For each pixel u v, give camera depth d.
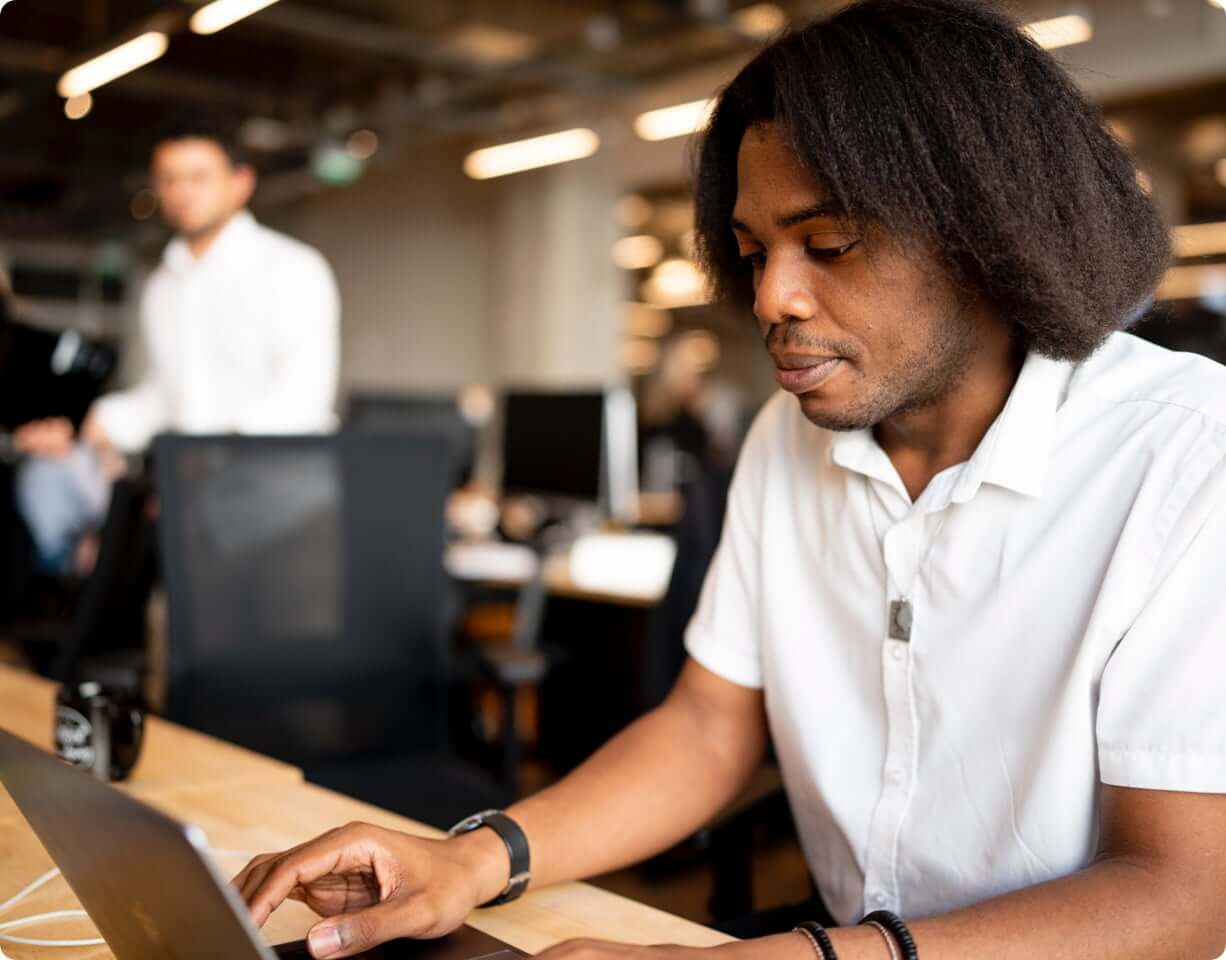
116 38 7.07
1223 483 0.86
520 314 10.18
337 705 2.14
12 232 13.45
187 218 3.21
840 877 1.15
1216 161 7.92
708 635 1.23
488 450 10.21
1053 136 0.90
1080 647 0.91
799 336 0.94
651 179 9.38
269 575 2.12
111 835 0.62
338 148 10.23
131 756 1.26
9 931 0.89
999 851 0.98
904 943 0.79
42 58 8.55
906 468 1.06
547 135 9.18
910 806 1.04
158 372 3.42
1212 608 0.84
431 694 2.22
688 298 15.83
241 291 3.24
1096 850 0.90
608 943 0.78
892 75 0.88
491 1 7.66
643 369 19.22
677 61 7.98
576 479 4.30
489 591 3.68
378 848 0.89
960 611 1.00
